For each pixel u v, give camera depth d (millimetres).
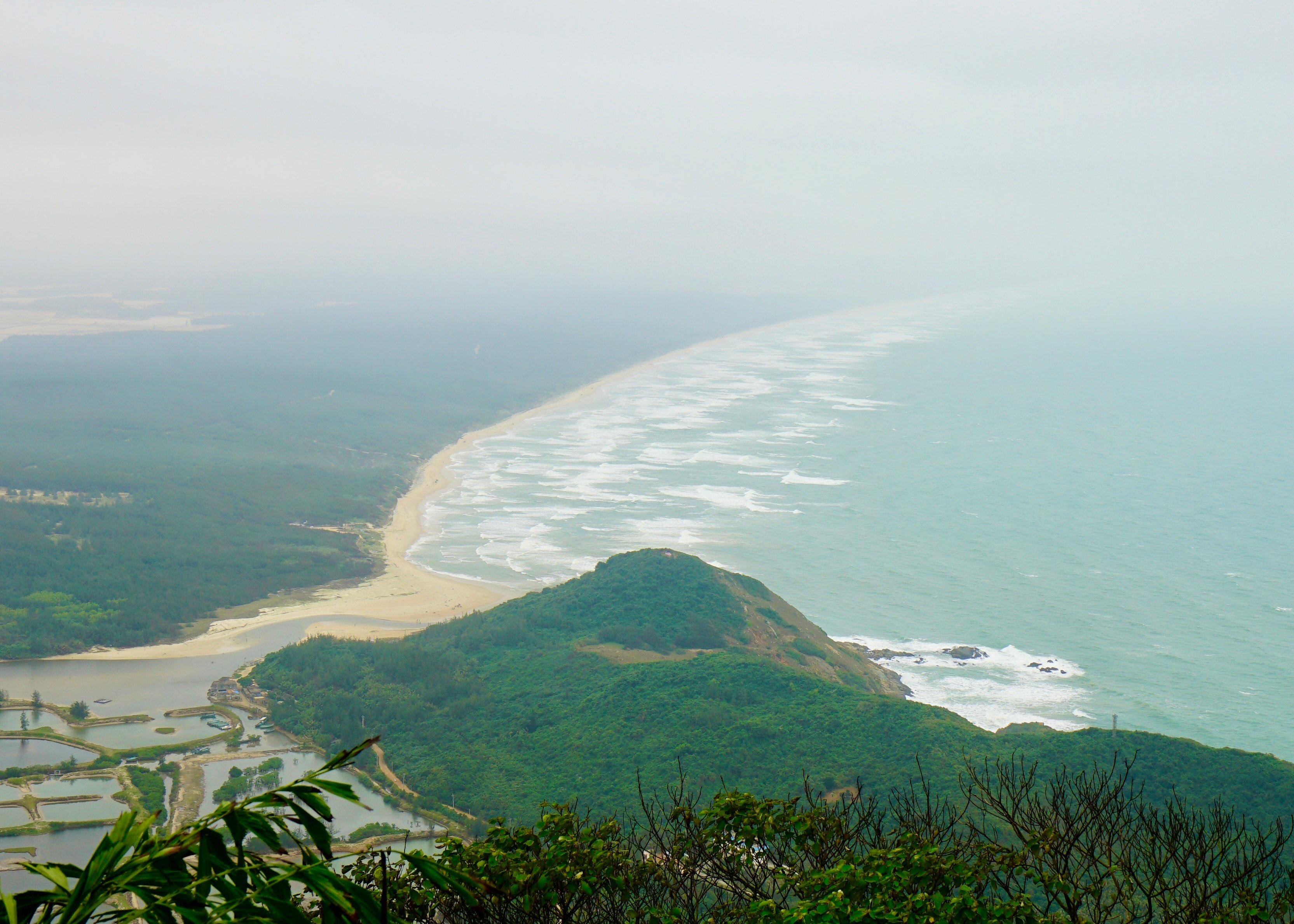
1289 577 171250
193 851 7758
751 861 18609
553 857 16641
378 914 7477
